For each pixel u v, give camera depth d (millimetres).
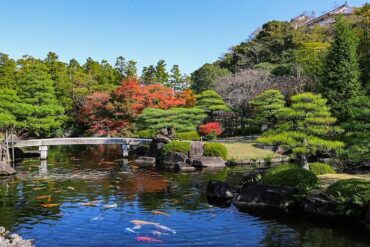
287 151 29844
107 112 40906
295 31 57094
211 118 39188
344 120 28125
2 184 19875
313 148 16984
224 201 15922
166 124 32562
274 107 29969
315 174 16516
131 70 69375
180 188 18703
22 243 10555
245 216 13531
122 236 11445
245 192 15516
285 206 14398
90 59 74125
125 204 15445
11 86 47344
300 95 17547
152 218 13367
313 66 39188
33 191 18078
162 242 10898
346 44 29906
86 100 47156
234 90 40781
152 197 16703
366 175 17938
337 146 16469
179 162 26312
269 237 11250
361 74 31875
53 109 36531
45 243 10906
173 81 70375
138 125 36906
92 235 11562
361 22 41594
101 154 35281
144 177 22047
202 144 28641
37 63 48969
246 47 58562
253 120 32156
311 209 13664
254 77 41938
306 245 10555
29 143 30703
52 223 12828
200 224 12602
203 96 37062
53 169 25453
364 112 13500
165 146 29250
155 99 40156
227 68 61125
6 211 14398
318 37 52531
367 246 10438
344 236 11242
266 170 18766
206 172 23797
